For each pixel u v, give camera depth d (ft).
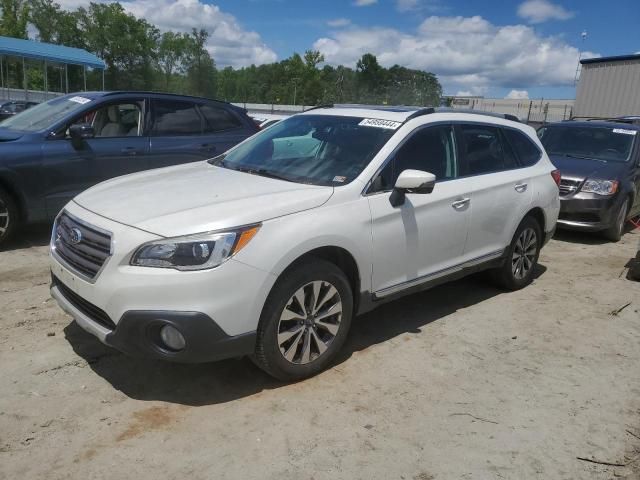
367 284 13.03
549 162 19.81
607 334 15.84
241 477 9.15
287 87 256.73
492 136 17.48
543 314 17.07
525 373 13.24
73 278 11.20
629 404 12.13
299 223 11.41
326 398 11.59
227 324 10.47
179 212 11.00
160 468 9.25
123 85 250.16
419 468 9.63
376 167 13.33
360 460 9.74
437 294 18.26
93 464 9.26
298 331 11.73
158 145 23.52
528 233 18.63
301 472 9.34
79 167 21.29
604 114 59.41
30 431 10.00
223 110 26.40
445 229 14.80
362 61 273.95
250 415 10.84
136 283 10.18
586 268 22.57
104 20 241.76
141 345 10.41
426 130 14.99
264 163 14.75
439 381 12.60
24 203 20.20
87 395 11.22
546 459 10.08
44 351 12.83
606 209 26.03
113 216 11.18
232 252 10.45
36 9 233.76
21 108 72.64
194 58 254.68
